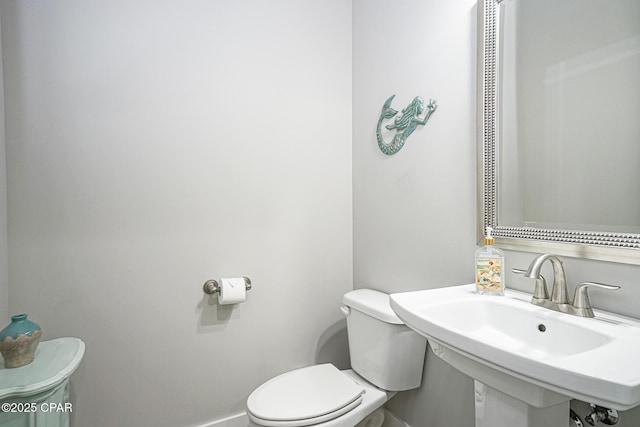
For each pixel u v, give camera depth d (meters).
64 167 1.32
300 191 1.81
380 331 1.41
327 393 1.33
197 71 1.55
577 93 0.95
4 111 1.22
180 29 1.52
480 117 1.19
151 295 1.48
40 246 1.29
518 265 1.11
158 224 1.49
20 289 1.26
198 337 1.57
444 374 1.36
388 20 1.66
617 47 0.87
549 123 1.02
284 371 1.78
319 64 1.86
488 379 0.79
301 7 1.81
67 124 1.32
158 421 1.49
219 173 1.61
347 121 1.95
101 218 1.38
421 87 1.46
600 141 0.90
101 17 1.37
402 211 1.58
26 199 1.26
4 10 1.22
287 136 1.77
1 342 0.98
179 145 1.52
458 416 1.30
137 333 1.45
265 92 1.71
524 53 1.08
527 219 1.08
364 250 1.85
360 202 1.88
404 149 1.56
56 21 1.30
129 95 1.42
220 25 1.60
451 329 0.76
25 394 0.89
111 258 1.40
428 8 1.43
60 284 1.32
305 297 1.84
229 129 1.62
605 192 0.89
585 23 0.93
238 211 1.65
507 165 1.13
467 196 1.27
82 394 1.36
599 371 0.55
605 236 0.88
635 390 0.49
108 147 1.39
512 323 0.95
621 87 0.86
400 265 1.60
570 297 0.96
